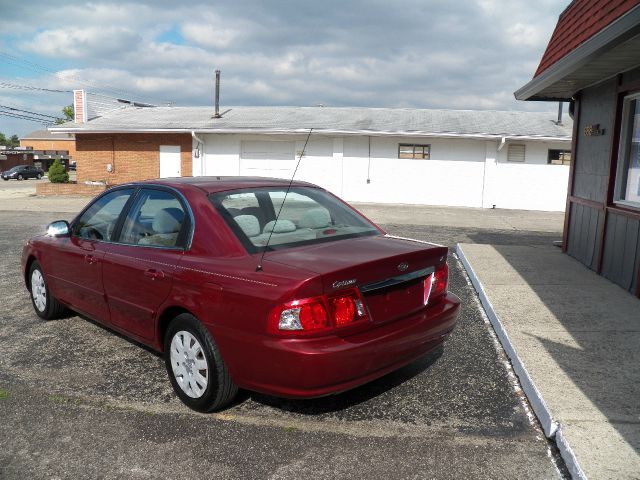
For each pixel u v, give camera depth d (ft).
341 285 10.68
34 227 43.57
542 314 18.28
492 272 24.66
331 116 79.92
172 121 79.77
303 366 10.26
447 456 10.59
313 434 11.43
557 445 10.75
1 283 24.32
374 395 13.20
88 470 10.19
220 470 10.18
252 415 12.26
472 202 70.18
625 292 21.15
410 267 12.01
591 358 14.42
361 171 71.61
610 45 17.61
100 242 15.42
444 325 12.63
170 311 12.83
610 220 23.45
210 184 14.16
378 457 10.56
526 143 67.92
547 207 68.64
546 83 24.66
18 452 10.78
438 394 13.25
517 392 13.33
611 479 9.25
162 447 10.94
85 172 81.15
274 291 10.51
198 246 12.46
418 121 75.25
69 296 16.88
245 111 86.79
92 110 89.61
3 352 15.94
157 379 14.12
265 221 13.15
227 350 11.28
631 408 11.66
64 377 14.23
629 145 23.17
